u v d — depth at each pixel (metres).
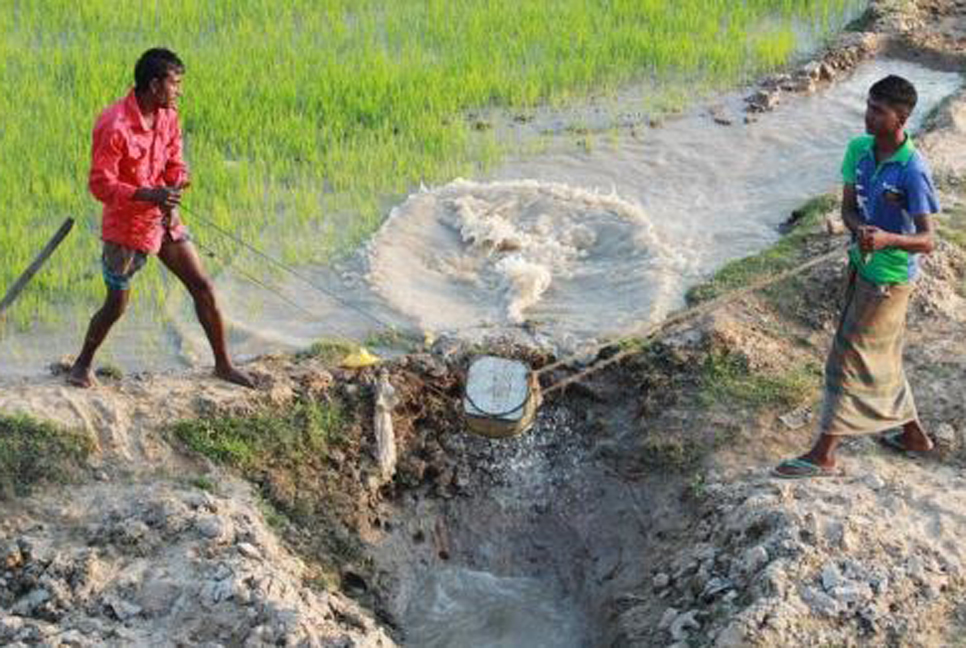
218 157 10.91
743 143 11.65
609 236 10.24
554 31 13.39
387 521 8.30
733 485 8.10
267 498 8.12
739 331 9.12
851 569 7.46
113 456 8.09
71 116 11.47
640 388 8.82
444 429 8.69
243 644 7.18
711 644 7.24
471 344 9.06
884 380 7.93
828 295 9.44
